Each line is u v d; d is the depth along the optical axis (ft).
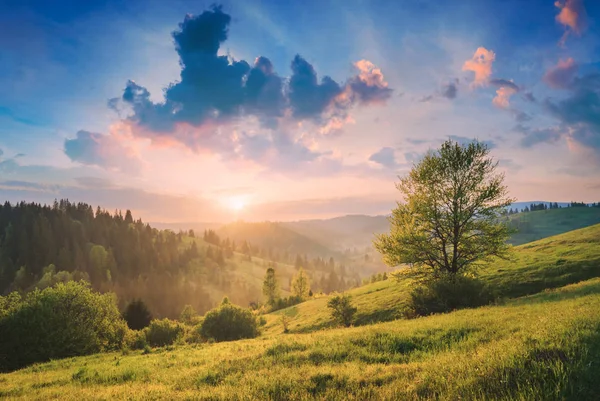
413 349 35.27
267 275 349.61
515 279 118.01
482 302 76.89
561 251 140.56
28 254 597.11
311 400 22.40
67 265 606.96
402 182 105.60
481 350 27.66
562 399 17.21
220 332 112.88
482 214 93.71
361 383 24.73
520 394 18.17
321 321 138.62
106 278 622.13
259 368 33.32
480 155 96.12
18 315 81.35
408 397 20.75
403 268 104.27
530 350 24.03
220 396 24.82
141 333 115.65
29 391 37.50
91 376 43.21
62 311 92.89
